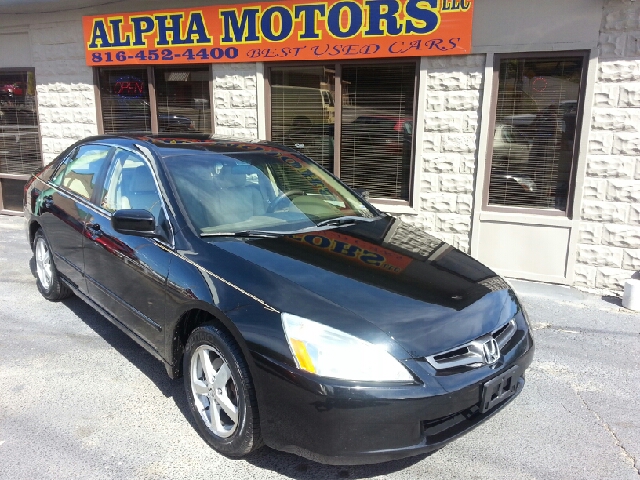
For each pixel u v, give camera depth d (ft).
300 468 9.19
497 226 19.76
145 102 25.22
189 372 9.99
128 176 12.50
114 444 9.68
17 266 20.04
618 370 13.14
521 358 9.49
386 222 13.07
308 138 22.54
